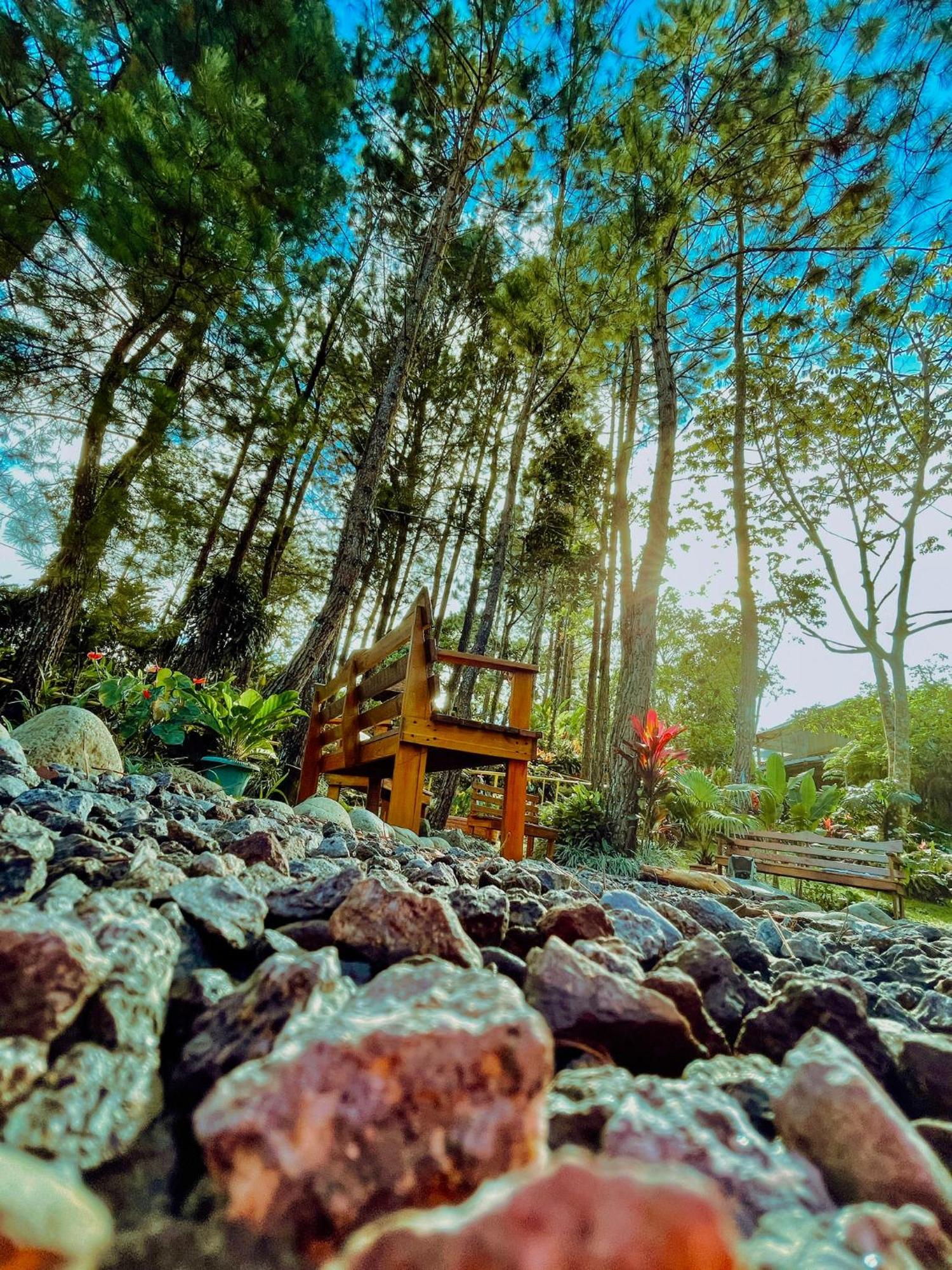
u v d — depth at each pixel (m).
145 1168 0.54
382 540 16.36
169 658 10.46
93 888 1.16
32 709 6.98
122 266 6.82
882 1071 0.90
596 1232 0.34
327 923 1.07
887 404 16.08
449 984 0.66
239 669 10.62
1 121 6.46
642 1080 0.71
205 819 2.83
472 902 1.30
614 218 9.26
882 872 7.34
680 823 10.09
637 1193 0.36
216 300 7.36
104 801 2.28
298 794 6.81
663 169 9.11
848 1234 0.49
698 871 7.61
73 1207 0.42
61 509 7.63
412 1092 0.50
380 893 1.06
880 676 16.22
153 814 2.34
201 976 0.81
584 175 10.04
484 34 8.85
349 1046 0.52
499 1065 0.52
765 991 1.30
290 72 9.22
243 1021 0.69
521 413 10.92
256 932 1.01
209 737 7.44
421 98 11.02
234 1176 0.47
